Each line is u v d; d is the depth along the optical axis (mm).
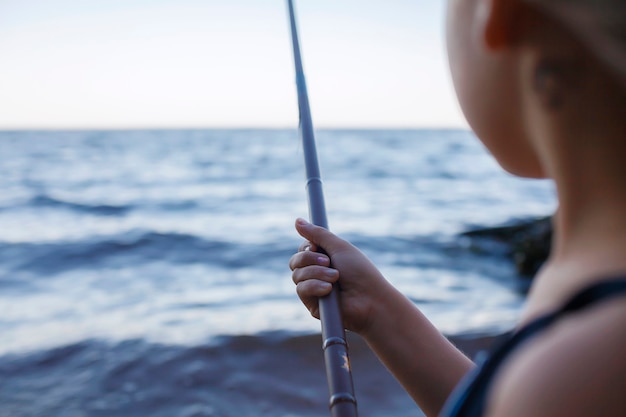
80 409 4734
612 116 429
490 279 9375
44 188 20922
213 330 6457
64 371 5434
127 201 18234
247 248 11570
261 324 6664
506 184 22328
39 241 11758
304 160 1155
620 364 367
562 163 454
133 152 36062
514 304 7770
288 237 12672
